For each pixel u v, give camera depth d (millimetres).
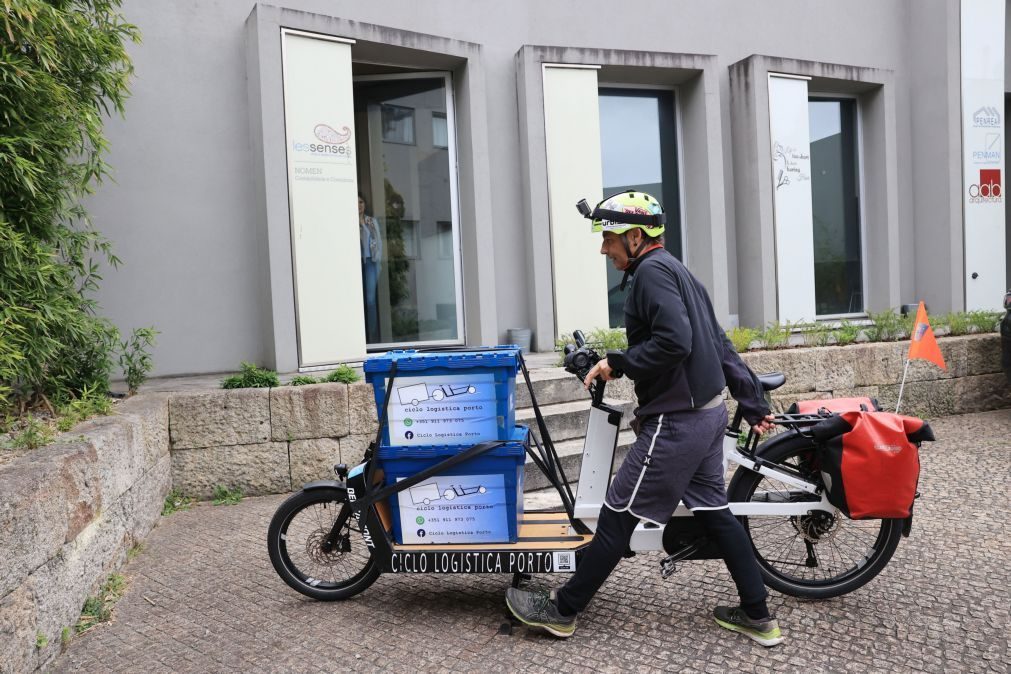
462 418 3160
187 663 2869
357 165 7762
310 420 5199
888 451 2891
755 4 9242
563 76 8008
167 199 6617
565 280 8023
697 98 8805
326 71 6605
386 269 7828
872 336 7453
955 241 9719
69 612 3109
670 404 2820
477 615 3215
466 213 7781
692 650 2826
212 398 5078
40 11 3674
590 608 3230
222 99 6770
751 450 3268
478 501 3188
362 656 2873
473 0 7871
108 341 5215
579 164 8086
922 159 10008
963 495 4645
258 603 3412
